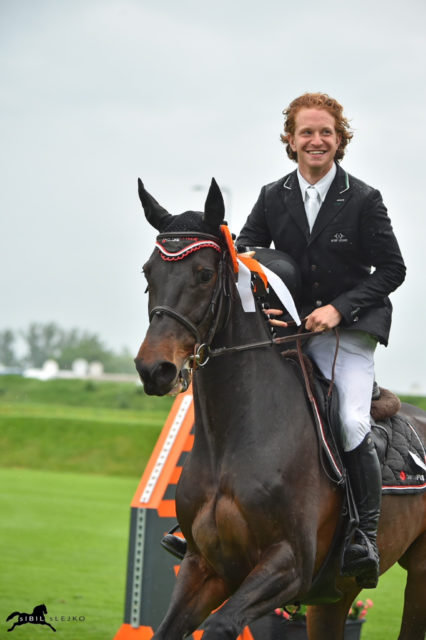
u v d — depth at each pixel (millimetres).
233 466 6035
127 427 39188
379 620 11617
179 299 5809
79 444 37750
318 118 6797
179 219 6074
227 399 6191
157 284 5883
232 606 5535
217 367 6203
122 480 30719
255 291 6512
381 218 6750
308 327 6625
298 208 6891
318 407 6520
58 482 28688
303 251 6902
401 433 7289
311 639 7781
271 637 8984
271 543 5910
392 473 6996
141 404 65562
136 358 5676
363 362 6820
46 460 36062
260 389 6250
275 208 7027
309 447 6254
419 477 7180
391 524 7016
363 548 6312
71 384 70000
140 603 7992
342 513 6449
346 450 6535
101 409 59156
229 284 6125
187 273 5859
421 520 7395
